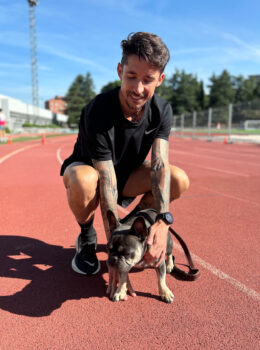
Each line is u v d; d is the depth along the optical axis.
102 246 3.76
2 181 7.61
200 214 5.00
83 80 92.88
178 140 30.50
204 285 2.83
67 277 3.01
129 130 2.79
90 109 2.69
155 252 2.43
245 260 3.34
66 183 2.95
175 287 2.81
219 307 2.48
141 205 3.39
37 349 2.01
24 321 2.30
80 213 2.86
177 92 89.44
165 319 2.33
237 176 8.77
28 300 2.59
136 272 3.15
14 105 58.84
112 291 2.62
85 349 2.01
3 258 3.39
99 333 2.17
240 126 33.22
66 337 2.13
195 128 35.66
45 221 4.62
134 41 2.23
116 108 2.68
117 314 2.40
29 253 3.53
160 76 2.42
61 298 2.63
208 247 3.68
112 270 2.59
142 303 2.56
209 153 16.30
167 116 2.85
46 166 10.29
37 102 81.56
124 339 2.11
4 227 4.35
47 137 35.06
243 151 17.78
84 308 2.48
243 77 95.12
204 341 2.08
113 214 2.59
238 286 2.80
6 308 2.47
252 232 4.19
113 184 2.76
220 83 88.06
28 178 8.03
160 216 2.56
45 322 2.29
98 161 2.76
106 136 2.69
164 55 2.28
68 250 3.64
